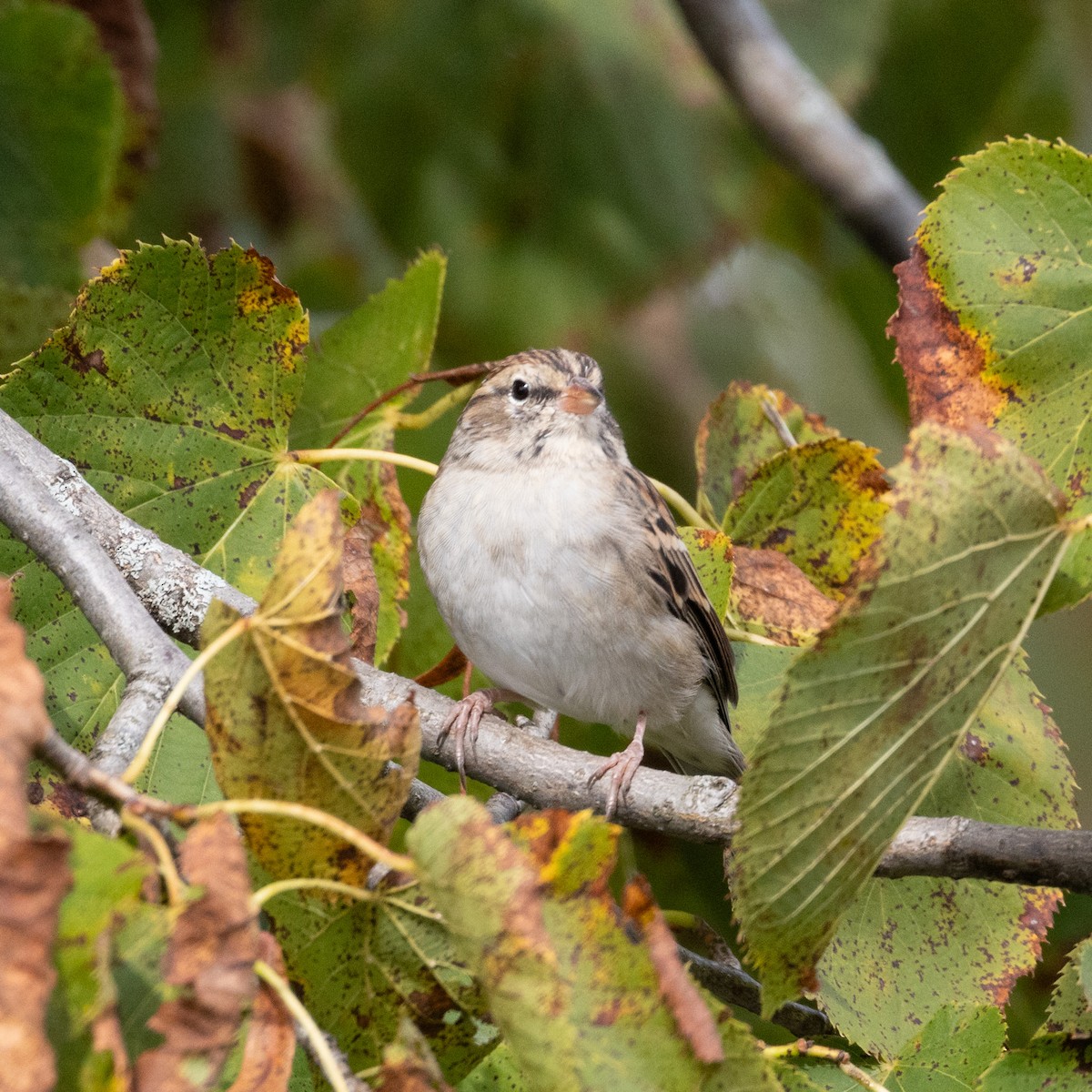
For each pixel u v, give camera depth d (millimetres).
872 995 6910
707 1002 4176
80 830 3926
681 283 12578
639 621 8500
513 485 8617
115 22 9266
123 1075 3549
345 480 8188
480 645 8680
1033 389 6219
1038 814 7262
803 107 12227
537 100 12281
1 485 6156
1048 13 13273
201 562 7238
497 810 6973
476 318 12086
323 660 4348
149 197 11875
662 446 12688
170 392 7191
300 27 12133
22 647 3795
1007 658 4914
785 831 4672
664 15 12742
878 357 13266
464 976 4781
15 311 8219
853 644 4586
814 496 8156
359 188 12180
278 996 3867
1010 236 6258
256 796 4480
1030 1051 5777
